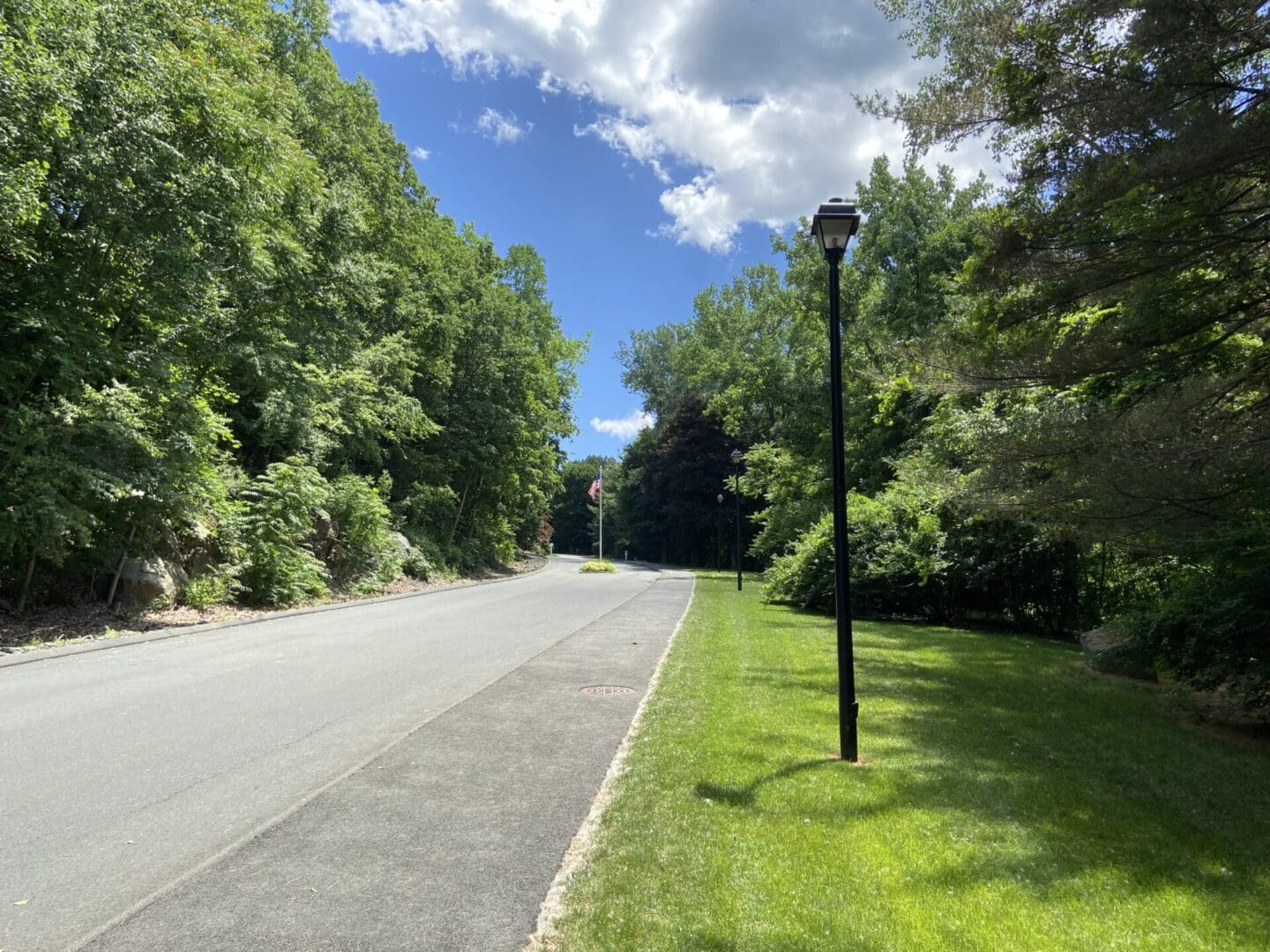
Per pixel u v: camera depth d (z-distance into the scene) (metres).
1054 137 6.34
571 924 3.03
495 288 36.38
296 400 18.44
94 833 3.98
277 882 3.38
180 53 12.18
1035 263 6.61
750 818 4.18
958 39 6.89
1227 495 6.16
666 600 19.11
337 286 20.23
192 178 12.23
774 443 34.91
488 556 37.03
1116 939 2.99
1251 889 3.48
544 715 6.54
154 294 13.08
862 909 3.18
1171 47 5.41
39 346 11.22
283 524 15.78
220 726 6.16
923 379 7.89
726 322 45.97
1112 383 8.09
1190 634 7.36
